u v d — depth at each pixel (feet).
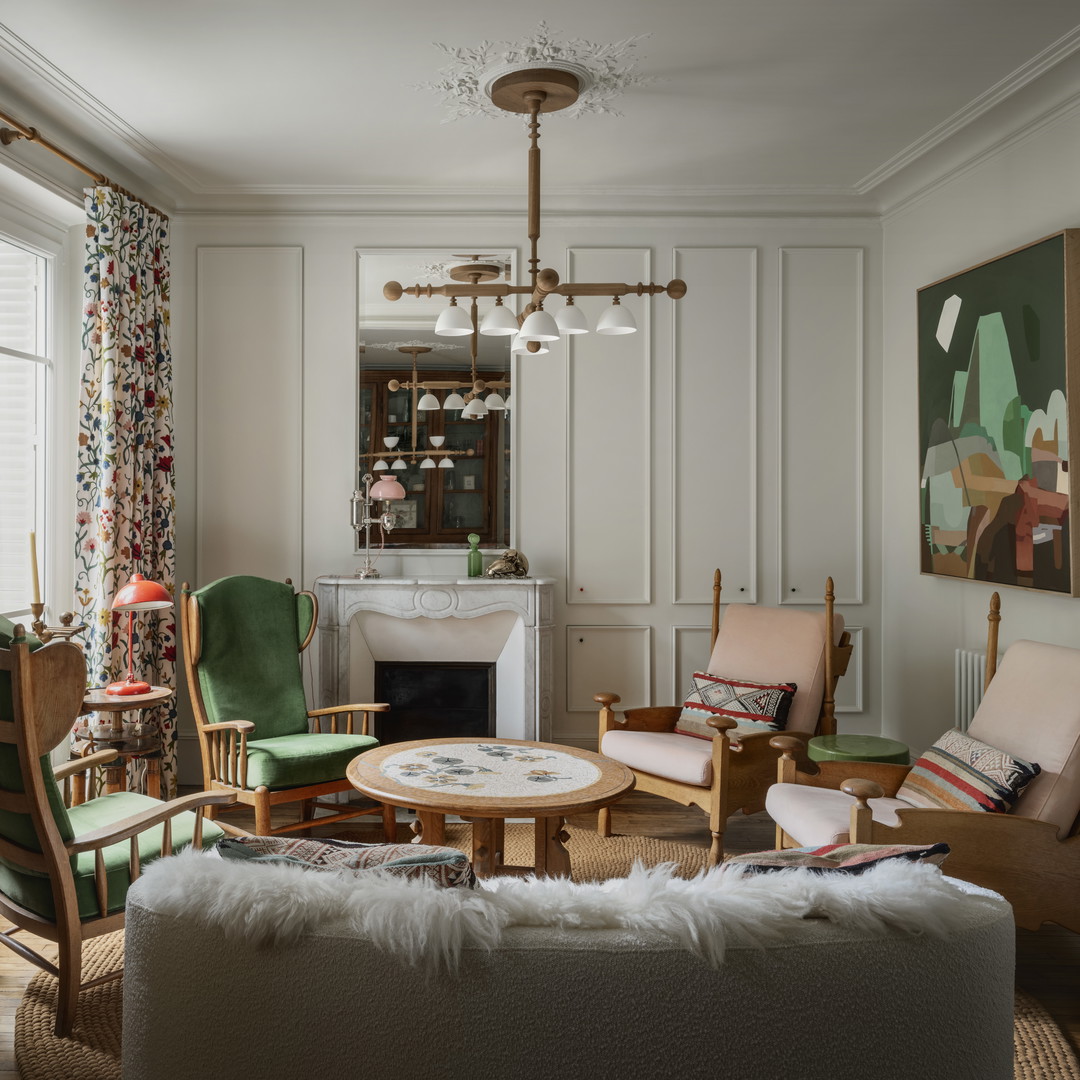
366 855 4.77
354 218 16.40
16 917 8.07
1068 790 8.93
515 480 16.56
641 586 16.69
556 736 16.62
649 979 3.90
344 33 10.53
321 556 16.42
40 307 13.85
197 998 4.18
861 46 10.91
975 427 13.41
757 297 16.63
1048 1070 7.40
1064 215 11.82
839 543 16.84
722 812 11.55
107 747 11.55
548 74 11.41
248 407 16.35
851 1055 3.96
